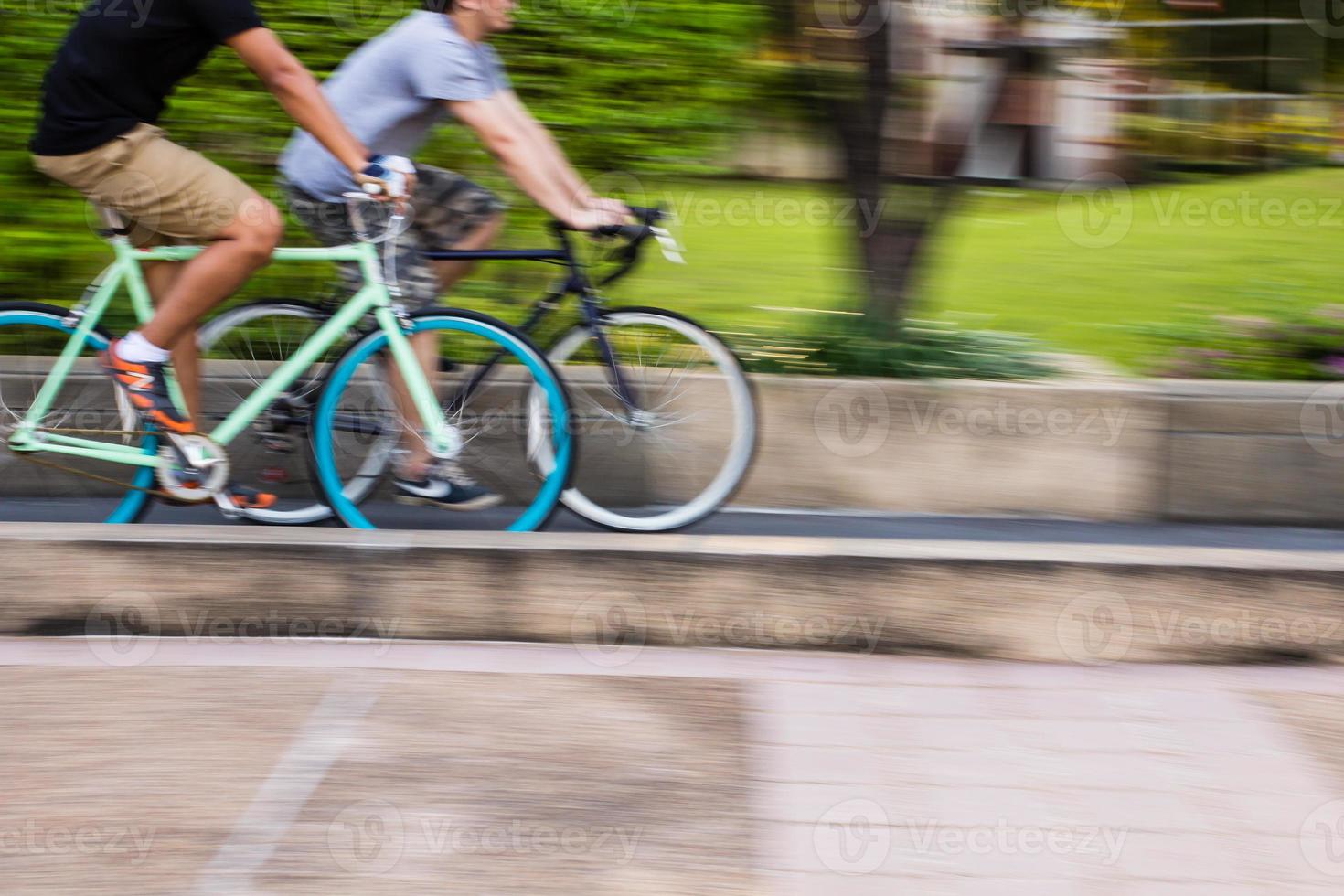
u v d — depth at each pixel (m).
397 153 4.53
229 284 4.34
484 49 4.52
